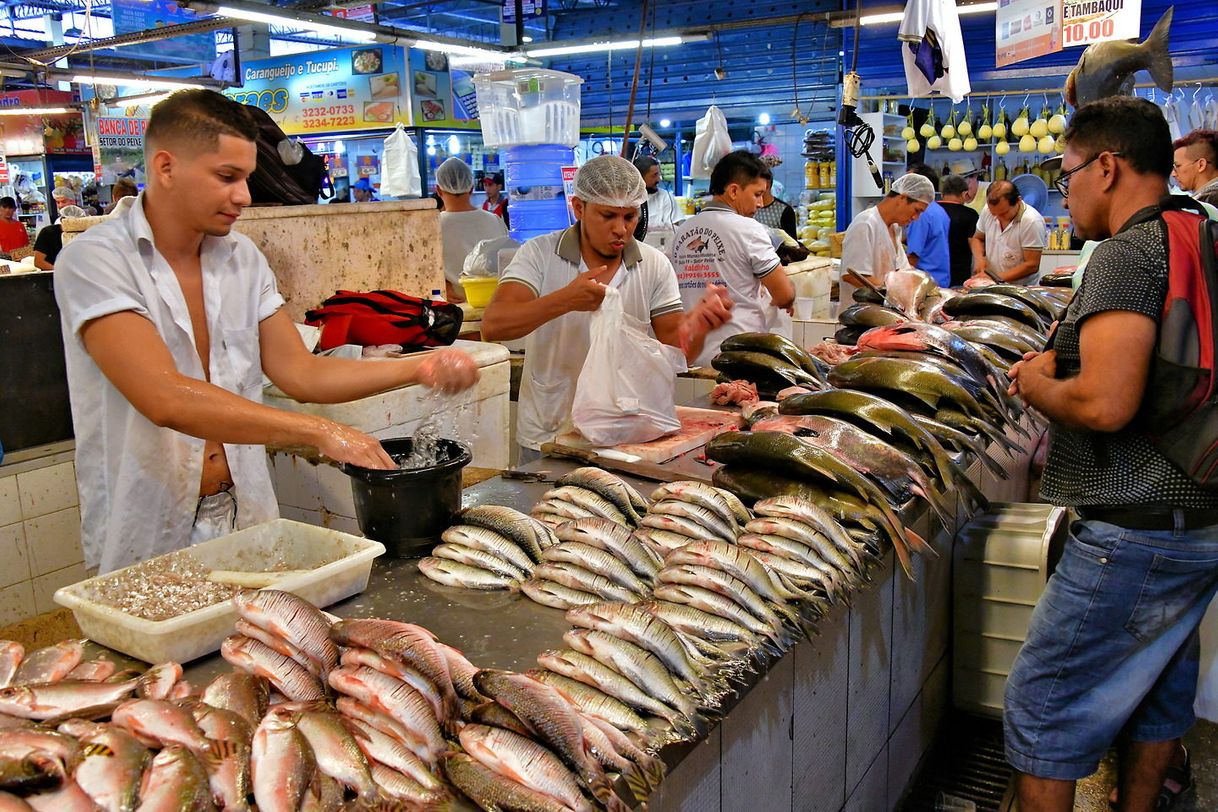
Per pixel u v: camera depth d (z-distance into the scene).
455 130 14.55
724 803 1.83
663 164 14.09
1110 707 2.40
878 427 2.60
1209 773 3.22
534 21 14.34
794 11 12.34
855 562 2.08
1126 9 5.86
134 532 2.32
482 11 15.19
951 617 3.41
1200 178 4.79
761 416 2.93
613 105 14.48
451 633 1.76
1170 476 2.20
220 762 1.17
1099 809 3.11
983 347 3.62
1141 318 2.13
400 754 1.26
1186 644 2.54
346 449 2.05
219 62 14.22
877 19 8.95
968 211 8.39
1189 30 8.39
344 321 3.26
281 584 1.74
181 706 1.29
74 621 3.04
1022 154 9.62
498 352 3.71
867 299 4.92
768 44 12.66
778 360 3.50
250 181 3.80
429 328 3.44
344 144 14.68
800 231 10.33
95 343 2.05
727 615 1.78
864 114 9.49
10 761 1.07
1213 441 2.12
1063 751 2.45
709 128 7.36
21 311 3.70
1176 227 2.16
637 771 1.34
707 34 11.02
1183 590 2.29
